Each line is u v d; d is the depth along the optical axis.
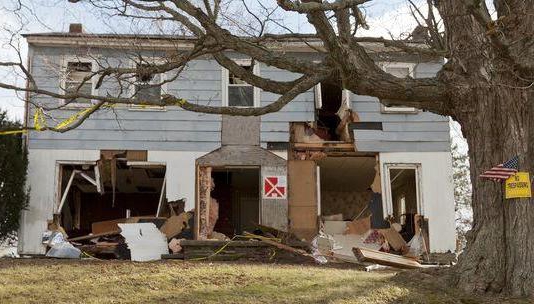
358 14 11.69
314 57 19.80
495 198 9.87
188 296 10.51
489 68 10.09
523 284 9.40
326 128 20.94
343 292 10.59
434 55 11.52
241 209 25.17
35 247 18.30
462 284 10.02
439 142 19.58
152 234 18.17
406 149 19.52
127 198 25.92
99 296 10.53
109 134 19.12
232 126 19.45
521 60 9.70
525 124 9.91
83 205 25.59
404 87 10.13
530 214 9.60
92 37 18.42
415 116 19.70
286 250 17.05
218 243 17.08
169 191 19.00
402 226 20.34
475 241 10.09
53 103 18.86
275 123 19.56
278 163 19.31
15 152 18.06
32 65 19.09
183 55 11.09
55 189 18.72
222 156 19.27
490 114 10.04
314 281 11.70
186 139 19.28
